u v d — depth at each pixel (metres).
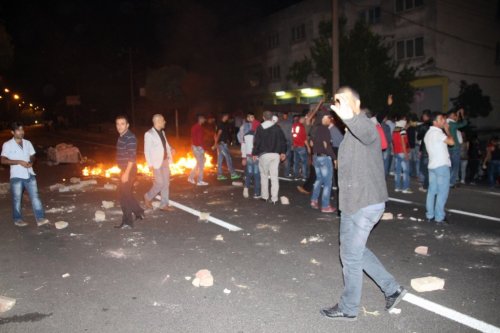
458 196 9.61
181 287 4.97
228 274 5.32
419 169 11.56
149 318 4.26
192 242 6.62
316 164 8.42
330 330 3.96
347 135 4.07
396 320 4.11
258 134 9.21
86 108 61.22
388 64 23.03
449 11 25.98
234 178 12.55
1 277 5.38
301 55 37.00
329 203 8.88
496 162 12.56
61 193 11.04
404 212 8.25
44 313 4.41
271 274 5.30
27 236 7.12
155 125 8.50
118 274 5.40
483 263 5.54
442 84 26.03
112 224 7.80
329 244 6.42
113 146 28.72
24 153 7.67
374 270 4.24
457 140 10.43
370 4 29.56
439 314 4.21
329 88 22.83
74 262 5.86
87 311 4.43
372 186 3.95
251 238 6.78
